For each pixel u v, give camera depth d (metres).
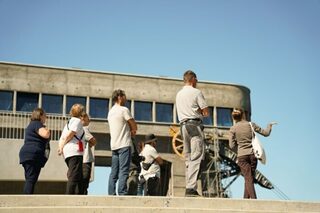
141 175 11.04
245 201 7.91
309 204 8.14
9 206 7.18
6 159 16.48
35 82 32.81
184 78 9.09
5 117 23.84
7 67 32.53
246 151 9.19
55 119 22.11
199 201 7.77
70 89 33.41
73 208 7.12
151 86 35.12
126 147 8.87
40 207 7.05
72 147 8.67
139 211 7.29
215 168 32.78
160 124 34.53
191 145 8.61
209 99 36.22
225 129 35.72
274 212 7.77
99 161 33.94
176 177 33.78
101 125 33.22
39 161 8.71
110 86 34.25
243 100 37.31
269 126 9.32
